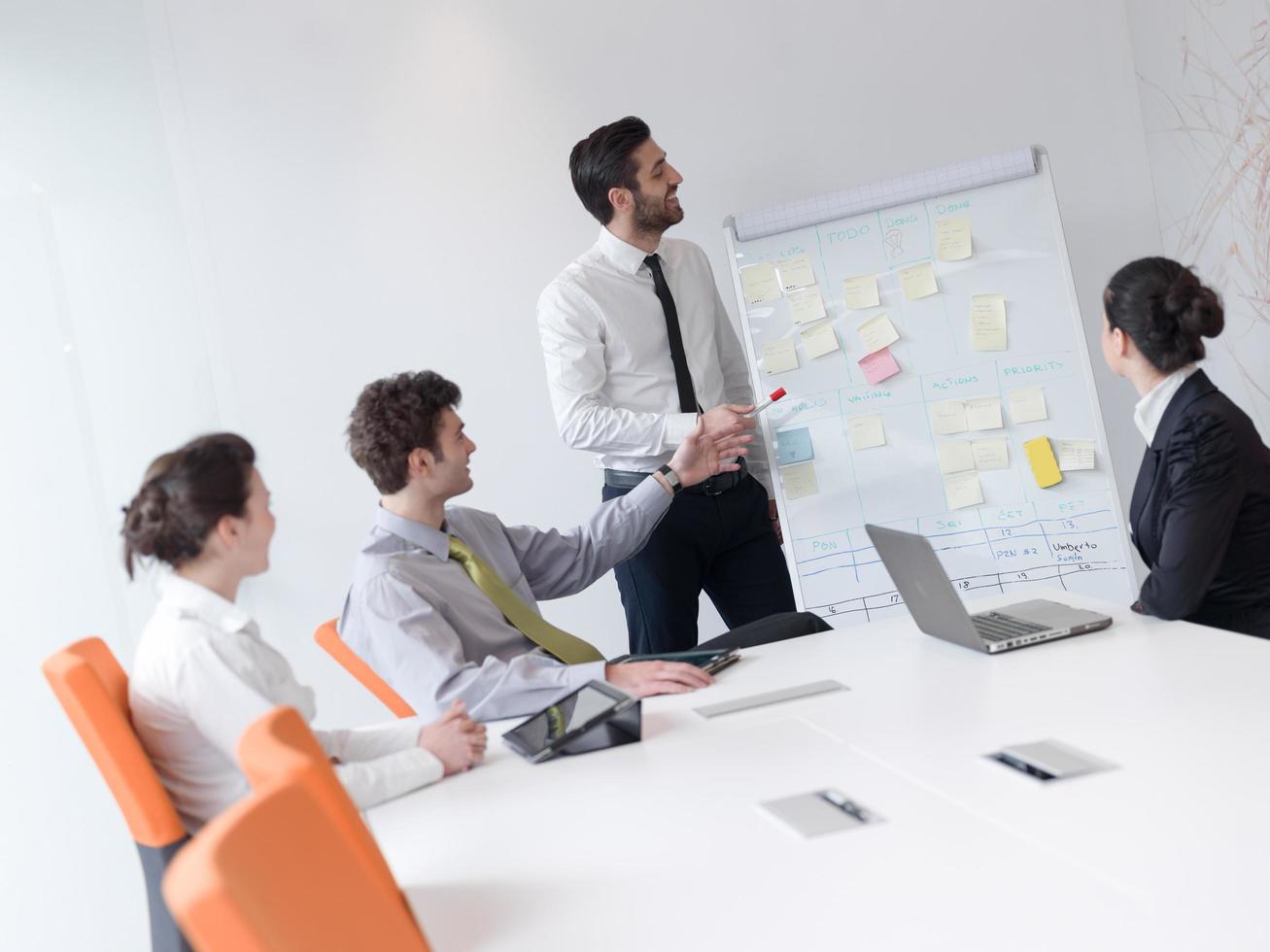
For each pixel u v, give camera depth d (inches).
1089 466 130.7
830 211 135.6
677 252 134.9
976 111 151.8
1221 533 82.1
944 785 57.9
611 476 129.6
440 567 93.9
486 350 149.8
